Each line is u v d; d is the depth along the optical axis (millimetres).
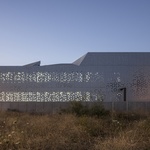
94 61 54812
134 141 10797
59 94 51906
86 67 52562
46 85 52031
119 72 52875
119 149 10203
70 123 15398
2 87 51750
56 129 13914
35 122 16469
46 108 35031
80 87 52125
